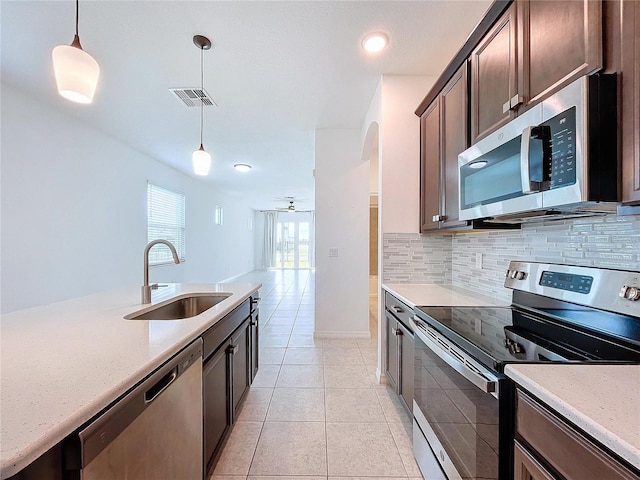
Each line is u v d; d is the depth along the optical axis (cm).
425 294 205
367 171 373
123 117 321
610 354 97
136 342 108
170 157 472
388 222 250
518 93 125
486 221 166
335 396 233
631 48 84
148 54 214
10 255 254
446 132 198
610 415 61
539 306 149
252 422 200
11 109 254
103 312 154
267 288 757
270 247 1238
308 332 397
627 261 110
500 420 89
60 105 289
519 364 89
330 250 376
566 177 95
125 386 80
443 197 201
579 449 64
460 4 173
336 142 371
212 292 217
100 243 361
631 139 84
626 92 85
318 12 177
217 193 779
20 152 261
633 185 84
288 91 271
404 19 184
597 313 119
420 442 155
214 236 759
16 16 175
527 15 122
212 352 150
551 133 102
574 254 135
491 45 147
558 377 79
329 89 269
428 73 244
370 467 161
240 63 227
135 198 432
